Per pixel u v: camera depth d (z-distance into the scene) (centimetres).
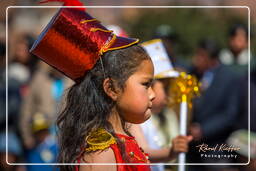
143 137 553
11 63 1096
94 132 377
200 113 934
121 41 384
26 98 938
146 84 384
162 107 609
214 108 932
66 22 375
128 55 378
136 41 388
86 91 381
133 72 378
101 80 378
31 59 1089
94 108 380
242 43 1013
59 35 376
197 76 1045
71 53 378
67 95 396
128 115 382
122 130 390
